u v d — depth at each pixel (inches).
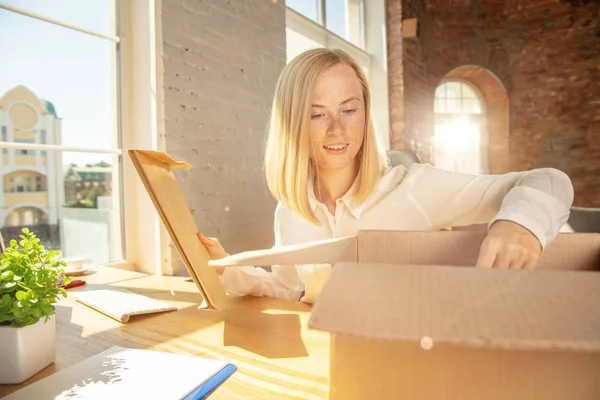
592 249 18.2
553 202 20.6
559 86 225.3
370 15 176.6
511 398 10.1
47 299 22.7
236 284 36.9
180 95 66.4
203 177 71.5
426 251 18.1
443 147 231.0
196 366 21.9
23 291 21.6
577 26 221.6
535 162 231.0
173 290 43.2
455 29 223.0
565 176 27.9
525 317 8.6
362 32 173.0
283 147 36.7
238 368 22.5
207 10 72.4
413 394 10.6
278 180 37.9
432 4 217.0
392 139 178.5
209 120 72.6
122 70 64.2
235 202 79.0
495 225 19.2
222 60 75.9
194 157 69.5
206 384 20.0
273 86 90.7
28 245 23.2
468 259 18.1
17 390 20.1
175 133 65.5
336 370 11.2
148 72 64.1
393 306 9.2
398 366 10.7
